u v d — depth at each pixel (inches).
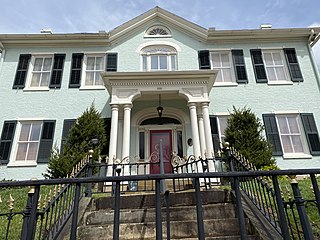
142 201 217.6
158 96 465.7
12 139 458.6
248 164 223.1
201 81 432.1
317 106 494.3
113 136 394.9
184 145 467.8
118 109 418.6
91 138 415.2
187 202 217.0
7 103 484.7
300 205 81.7
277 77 524.7
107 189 343.9
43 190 262.8
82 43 542.9
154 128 491.2
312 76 519.2
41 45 538.6
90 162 266.4
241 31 539.2
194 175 79.0
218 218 192.1
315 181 78.4
